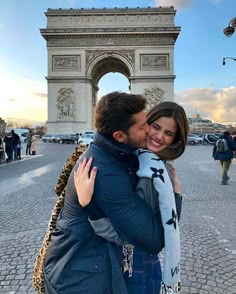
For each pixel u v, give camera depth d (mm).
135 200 2584
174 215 2646
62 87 72875
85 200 2547
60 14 72562
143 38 72625
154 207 2639
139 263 2898
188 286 6371
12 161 34656
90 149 2750
